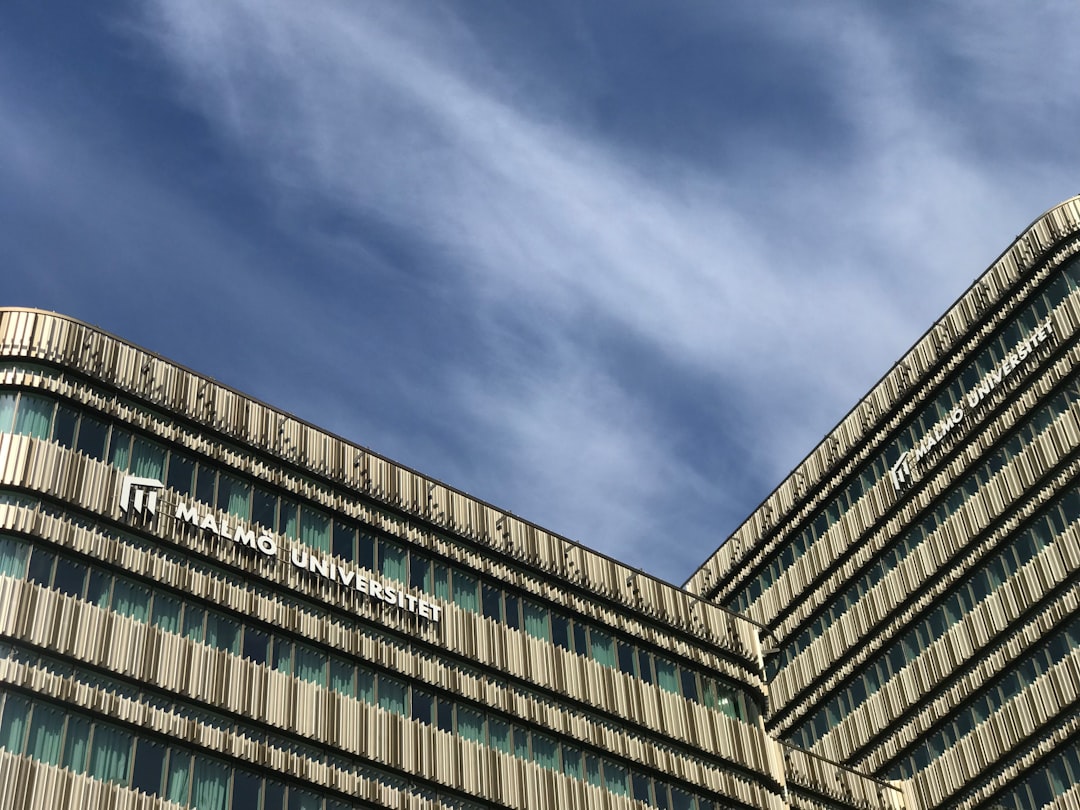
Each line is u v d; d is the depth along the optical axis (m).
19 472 54.75
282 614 59.47
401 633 63.09
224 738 54.59
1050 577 85.38
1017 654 85.75
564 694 67.00
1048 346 89.81
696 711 72.06
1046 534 86.69
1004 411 91.75
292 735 56.62
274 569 60.50
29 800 48.22
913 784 88.62
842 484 103.31
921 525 96.06
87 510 55.75
